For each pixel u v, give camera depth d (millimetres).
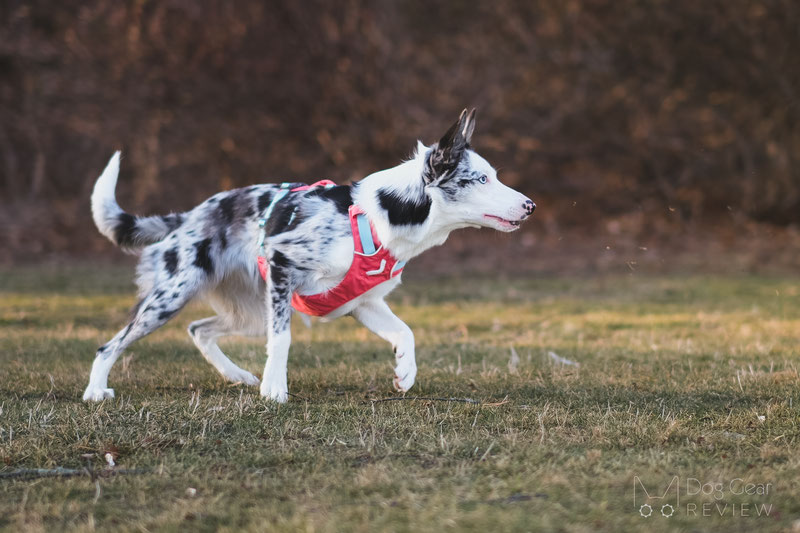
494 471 5707
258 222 7977
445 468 5766
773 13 24984
